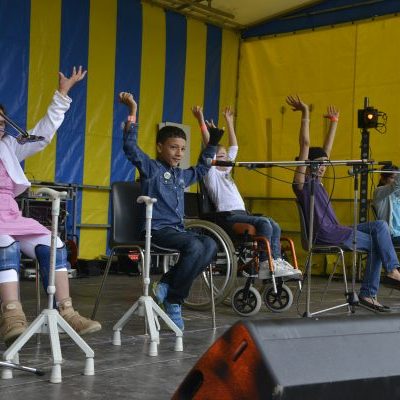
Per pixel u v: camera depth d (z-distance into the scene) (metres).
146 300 2.92
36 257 2.69
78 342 2.40
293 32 7.74
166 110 7.50
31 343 2.92
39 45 6.45
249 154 8.03
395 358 1.35
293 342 1.26
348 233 4.11
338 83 7.41
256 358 1.21
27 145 2.83
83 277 6.20
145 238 3.07
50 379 2.30
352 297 3.95
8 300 2.50
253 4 7.58
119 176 7.11
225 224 4.30
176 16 7.57
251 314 4.12
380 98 7.13
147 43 7.31
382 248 4.19
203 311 4.22
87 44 6.81
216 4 7.61
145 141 7.32
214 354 1.27
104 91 6.97
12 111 6.27
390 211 4.91
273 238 4.28
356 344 1.33
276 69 7.87
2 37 6.20
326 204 4.21
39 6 6.45
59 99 2.85
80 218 6.81
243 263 4.24
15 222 2.64
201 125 4.26
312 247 3.97
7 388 2.20
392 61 7.07
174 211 3.46
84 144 6.82
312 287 5.97
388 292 5.68
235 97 8.16
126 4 7.13
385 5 7.13
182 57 7.62
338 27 7.42
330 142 4.61
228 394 1.23
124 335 3.23
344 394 1.27
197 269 3.29
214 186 4.53
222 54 8.01
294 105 4.34
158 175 3.47
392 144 7.04
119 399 2.13
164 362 2.68
